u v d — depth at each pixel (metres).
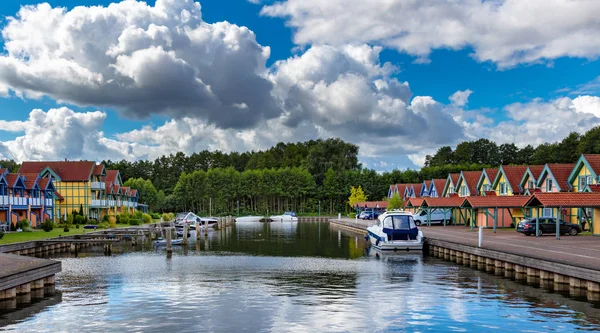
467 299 20.56
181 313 18.14
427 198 62.97
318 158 153.88
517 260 26.53
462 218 70.62
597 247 31.83
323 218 121.88
